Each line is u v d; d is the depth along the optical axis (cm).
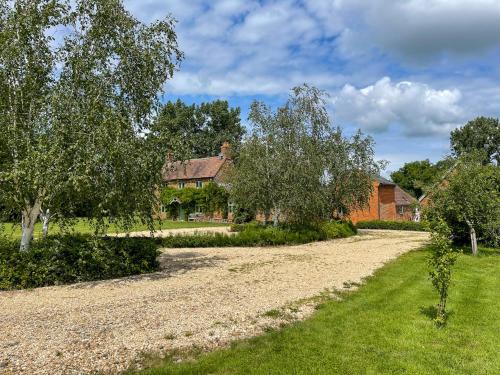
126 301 840
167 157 1140
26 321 697
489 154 5797
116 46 1079
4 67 998
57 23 1047
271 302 848
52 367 515
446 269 701
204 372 511
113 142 954
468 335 650
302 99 2348
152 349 582
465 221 1719
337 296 916
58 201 1051
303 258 1542
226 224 4247
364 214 4369
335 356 561
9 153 1005
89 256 1057
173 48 1157
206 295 898
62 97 991
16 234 1469
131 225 1142
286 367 524
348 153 2770
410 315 758
